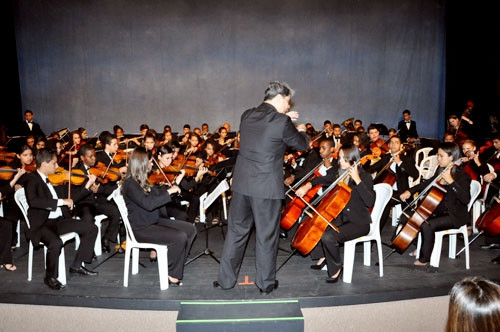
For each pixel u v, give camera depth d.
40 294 3.30
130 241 3.46
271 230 3.20
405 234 3.79
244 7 10.86
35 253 4.39
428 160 5.66
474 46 9.38
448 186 3.78
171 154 4.57
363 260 4.09
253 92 11.11
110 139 4.81
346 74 11.08
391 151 4.86
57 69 10.91
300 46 10.98
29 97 10.96
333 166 4.51
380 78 11.09
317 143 7.29
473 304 1.16
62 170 4.00
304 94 11.09
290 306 3.09
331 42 10.98
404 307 3.30
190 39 10.95
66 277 3.69
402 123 9.92
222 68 11.04
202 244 4.66
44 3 10.67
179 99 11.12
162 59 11.00
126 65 10.98
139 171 3.43
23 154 4.48
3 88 10.02
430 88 11.12
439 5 10.83
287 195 4.73
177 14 10.87
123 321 3.15
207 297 3.23
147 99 11.09
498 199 4.18
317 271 3.80
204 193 5.38
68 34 10.81
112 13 10.82
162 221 3.79
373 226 3.67
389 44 11.00
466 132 8.84
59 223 3.66
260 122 3.07
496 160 5.07
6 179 4.61
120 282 3.57
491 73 8.87
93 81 10.99
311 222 3.59
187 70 11.04
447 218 3.78
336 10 10.88
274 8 10.88
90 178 3.89
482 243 4.61
